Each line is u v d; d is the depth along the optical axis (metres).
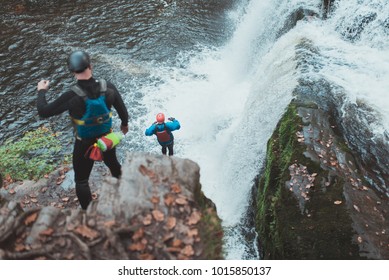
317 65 8.12
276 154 6.53
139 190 3.93
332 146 6.25
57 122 10.35
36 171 7.46
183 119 10.29
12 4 15.14
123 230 3.67
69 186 6.59
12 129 10.16
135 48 12.85
